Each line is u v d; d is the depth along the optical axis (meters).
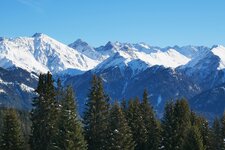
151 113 111.31
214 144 114.94
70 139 87.00
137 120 108.25
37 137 95.06
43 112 94.31
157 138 108.50
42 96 94.88
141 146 107.62
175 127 108.31
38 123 94.94
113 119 96.75
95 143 100.81
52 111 94.62
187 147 99.44
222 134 114.38
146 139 107.88
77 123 89.12
